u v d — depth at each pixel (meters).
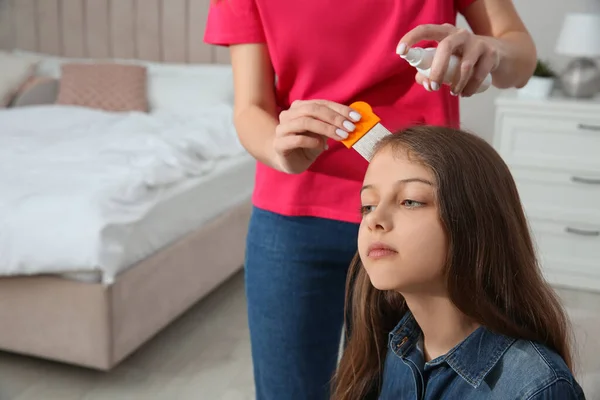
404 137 0.76
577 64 2.86
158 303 2.19
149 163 2.33
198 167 2.53
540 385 0.69
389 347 0.89
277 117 1.11
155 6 3.69
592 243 2.86
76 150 2.50
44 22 3.95
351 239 1.06
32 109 3.23
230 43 1.08
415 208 0.72
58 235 1.92
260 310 1.12
